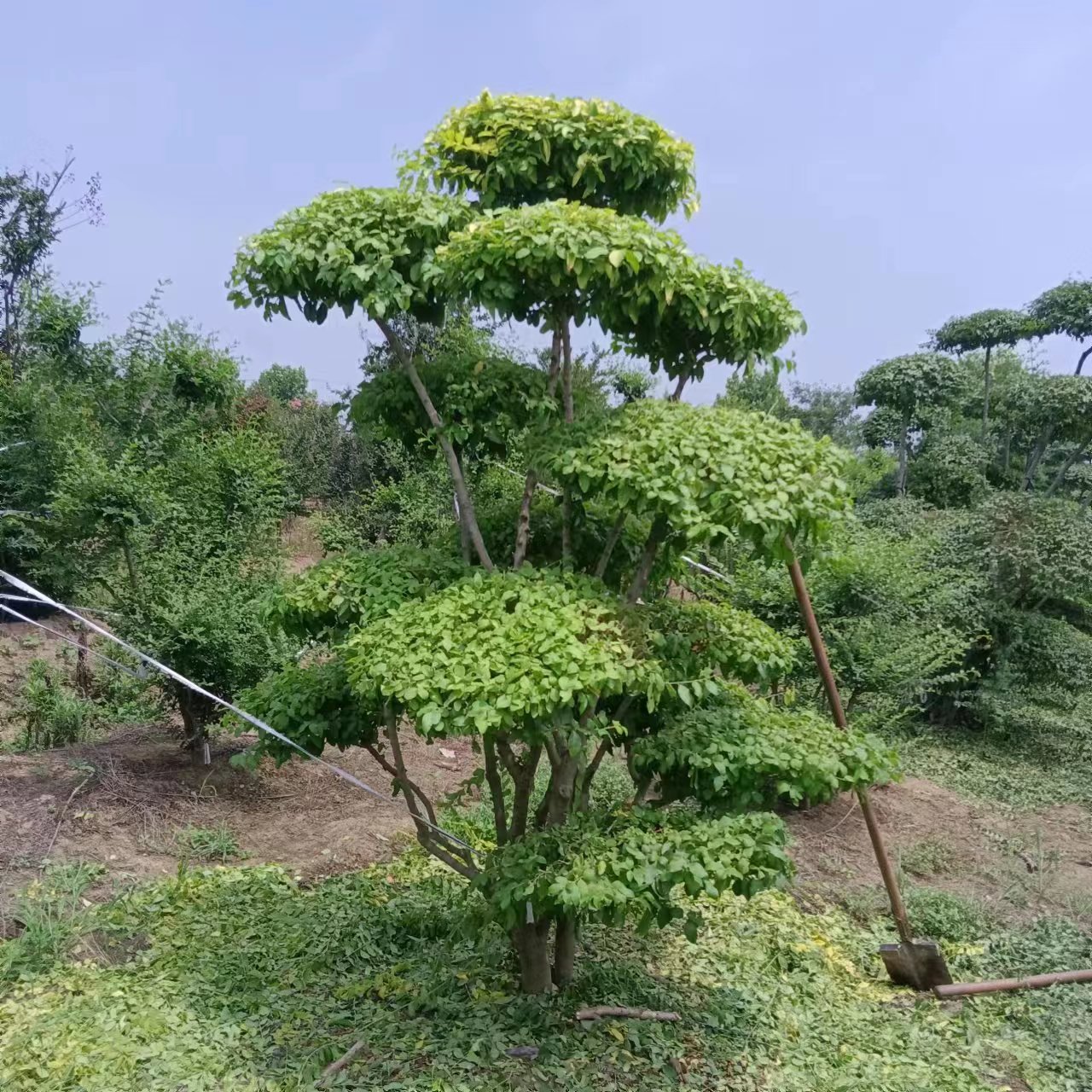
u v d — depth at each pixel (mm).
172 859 5230
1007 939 5078
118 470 7176
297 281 3396
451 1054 3459
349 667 3361
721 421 3342
